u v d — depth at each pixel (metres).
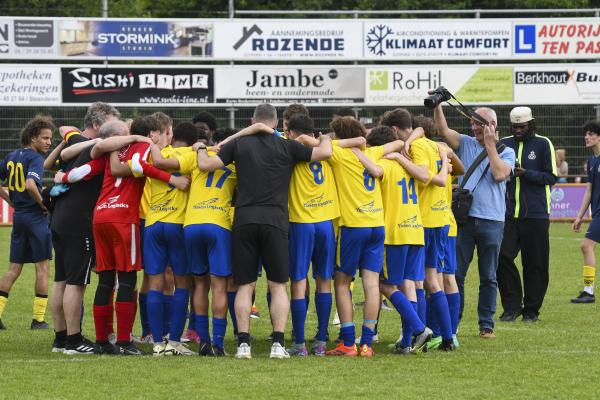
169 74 45.28
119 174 15.38
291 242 15.37
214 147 15.46
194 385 13.12
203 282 15.55
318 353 15.69
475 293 24.45
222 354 15.54
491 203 17.61
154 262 15.65
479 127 17.72
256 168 14.84
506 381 13.48
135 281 15.84
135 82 45.16
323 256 15.48
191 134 15.82
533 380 13.56
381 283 16.02
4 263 31.38
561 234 40.97
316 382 13.31
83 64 45.22
